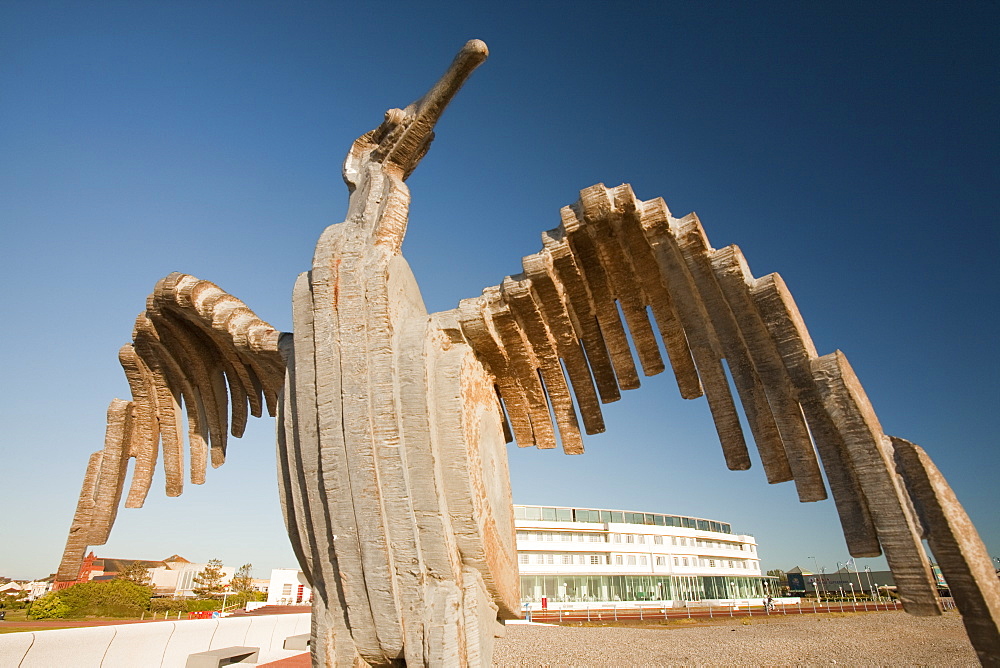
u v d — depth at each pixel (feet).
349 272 22.18
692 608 163.02
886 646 67.36
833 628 88.28
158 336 29.63
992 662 14.30
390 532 20.06
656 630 94.32
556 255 23.66
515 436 29.25
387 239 23.09
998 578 15.11
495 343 24.52
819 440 18.45
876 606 154.71
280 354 25.66
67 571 29.04
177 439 31.53
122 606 111.24
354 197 26.37
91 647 36.22
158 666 41.27
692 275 21.80
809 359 18.94
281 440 23.77
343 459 20.66
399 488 20.04
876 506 16.58
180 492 31.07
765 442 21.13
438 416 21.76
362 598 20.08
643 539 178.91
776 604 175.73
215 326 27.63
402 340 22.09
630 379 27.55
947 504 15.85
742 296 20.44
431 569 20.06
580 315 26.66
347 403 20.85
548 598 156.66
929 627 87.04
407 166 26.05
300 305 23.12
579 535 171.01
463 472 21.12
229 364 32.01
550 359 26.40
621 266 24.91
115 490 31.01
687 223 21.45
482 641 20.77
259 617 55.26
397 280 23.04
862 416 17.13
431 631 18.88
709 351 22.62
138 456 31.07
